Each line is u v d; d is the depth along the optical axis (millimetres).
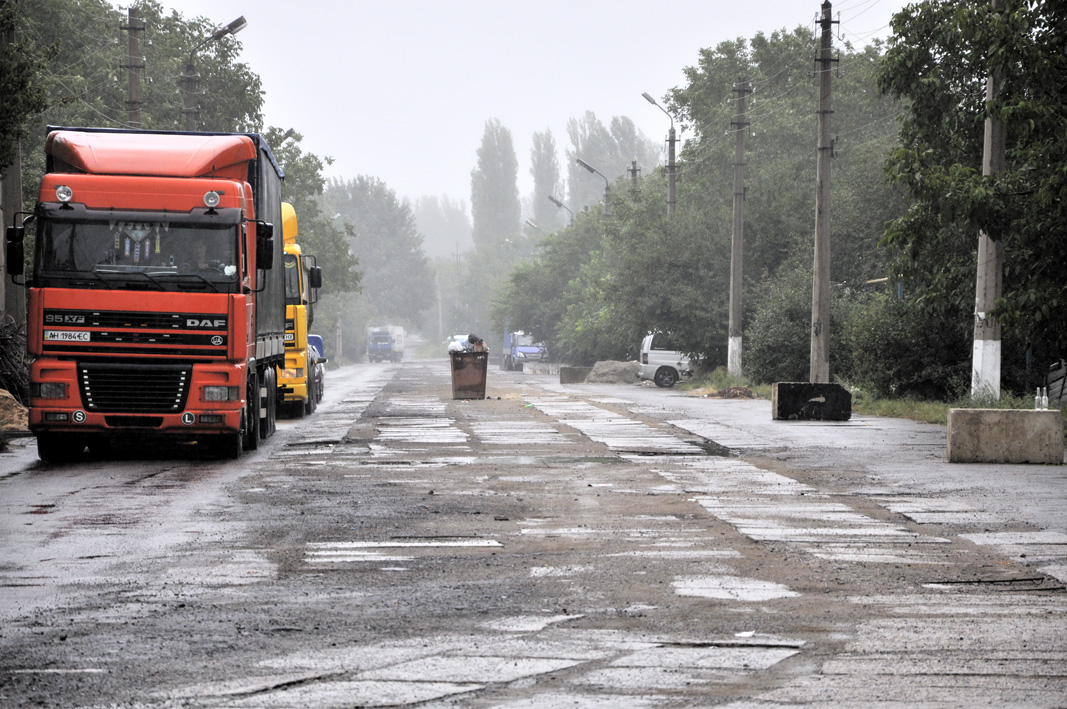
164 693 9219
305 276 46406
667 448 30516
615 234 92312
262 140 30641
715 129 110562
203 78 98750
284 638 10984
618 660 10203
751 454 29109
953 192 34094
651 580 13719
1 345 39719
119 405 26406
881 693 9227
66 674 9758
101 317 26250
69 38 75562
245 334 26938
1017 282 40562
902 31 42375
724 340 79875
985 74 38562
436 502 20453
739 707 8891
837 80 105688
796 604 12438
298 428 38438
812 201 79375
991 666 10016
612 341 101688
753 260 79688
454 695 9180
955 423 27062
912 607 12312
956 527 17734
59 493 21656
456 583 13570
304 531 17328
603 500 20734
